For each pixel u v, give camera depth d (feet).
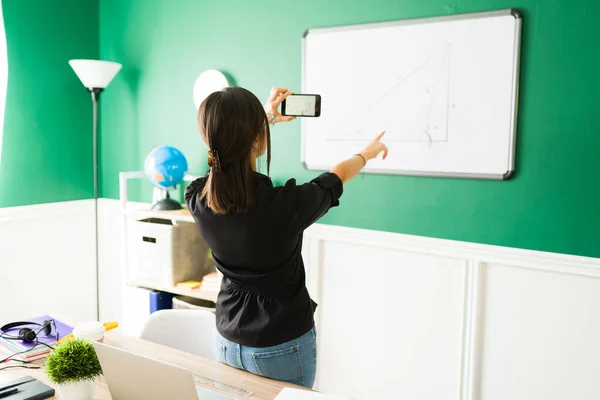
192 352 6.14
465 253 7.55
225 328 4.66
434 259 7.89
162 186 9.31
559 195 6.85
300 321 4.56
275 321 4.44
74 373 4.25
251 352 4.55
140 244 9.50
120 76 10.91
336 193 4.44
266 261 4.31
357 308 8.66
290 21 8.73
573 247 6.82
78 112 11.10
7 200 10.07
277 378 4.64
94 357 4.36
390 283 8.30
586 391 6.95
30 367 5.04
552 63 6.71
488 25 7.02
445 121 7.48
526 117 6.95
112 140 11.23
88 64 9.72
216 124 3.99
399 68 7.77
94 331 5.26
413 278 8.09
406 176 7.95
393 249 8.20
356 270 8.59
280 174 9.11
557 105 6.73
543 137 6.87
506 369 7.47
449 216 7.66
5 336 5.55
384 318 8.41
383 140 8.04
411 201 7.95
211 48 9.64
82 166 11.28
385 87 7.91
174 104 10.22
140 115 10.72
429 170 7.69
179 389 3.70
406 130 7.82
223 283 4.77
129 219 9.88
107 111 11.21
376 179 8.21
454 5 7.29
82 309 11.59
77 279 11.41
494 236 7.35
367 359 8.65
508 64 6.94
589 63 6.49
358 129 8.22
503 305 7.41
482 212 7.40
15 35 9.91
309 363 4.69
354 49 8.11
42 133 10.50
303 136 8.71
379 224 8.26
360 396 8.79
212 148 4.04
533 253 7.05
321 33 8.38
